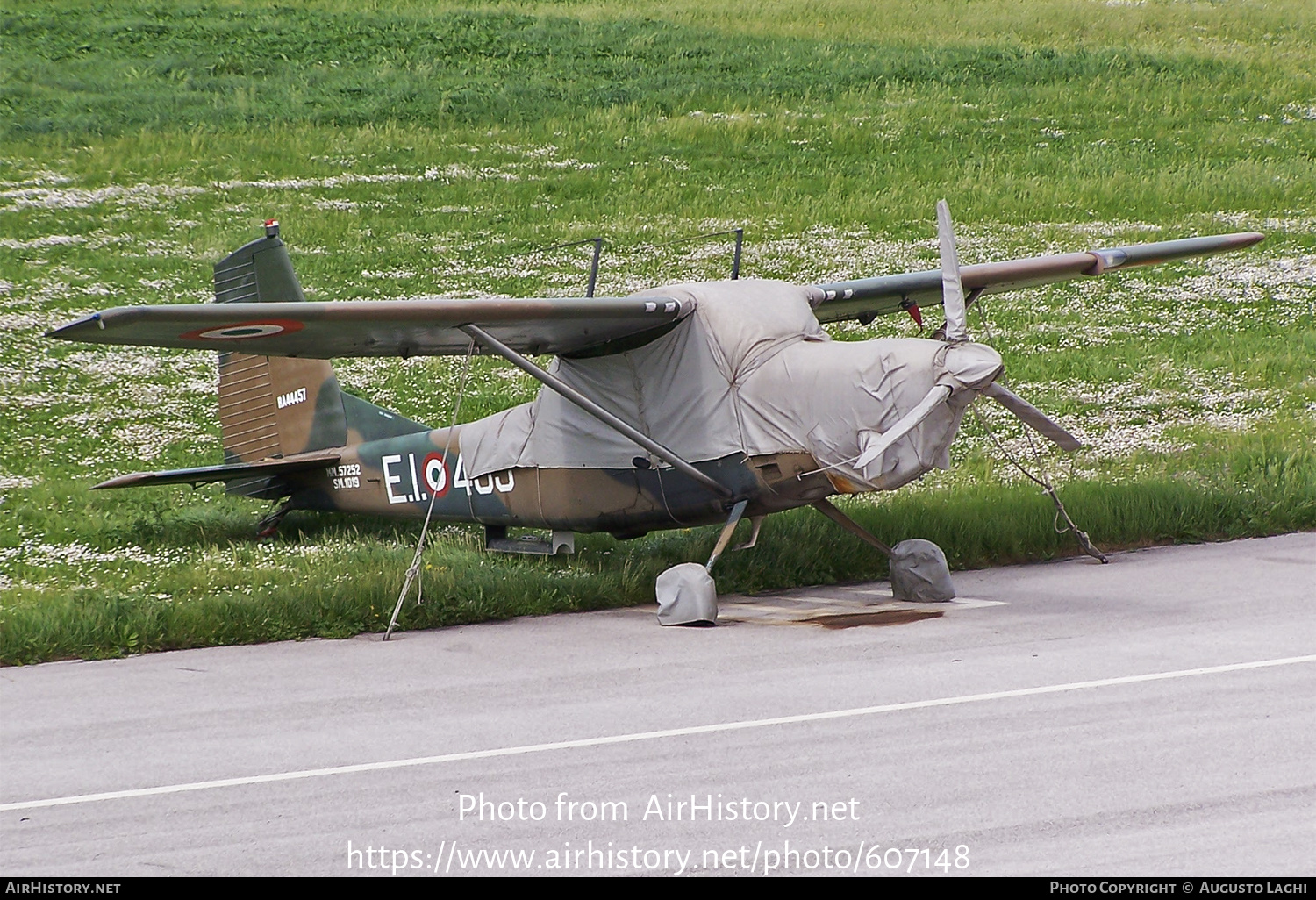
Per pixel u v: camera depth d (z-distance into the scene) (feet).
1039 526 93.61
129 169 230.07
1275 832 43.01
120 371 150.71
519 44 316.40
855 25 337.31
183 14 333.01
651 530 86.63
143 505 110.32
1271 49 315.37
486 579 83.25
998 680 61.87
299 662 70.64
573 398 80.79
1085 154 240.12
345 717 59.77
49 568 91.66
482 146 247.50
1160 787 47.24
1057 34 328.90
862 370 73.82
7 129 247.91
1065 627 72.02
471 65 299.99
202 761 53.72
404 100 273.33
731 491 79.92
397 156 241.14
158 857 43.83
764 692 61.41
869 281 93.61
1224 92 280.31
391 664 69.72
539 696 62.23
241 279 104.37
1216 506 97.76
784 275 176.65
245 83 282.15
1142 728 53.93
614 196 218.59
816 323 83.92
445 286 172.35
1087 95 278.26
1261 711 55.62
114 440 128.88
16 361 149.48
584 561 91.81
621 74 293.64
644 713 58.65
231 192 218.79
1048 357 151.53
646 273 179.01
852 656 67.77
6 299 167.63
